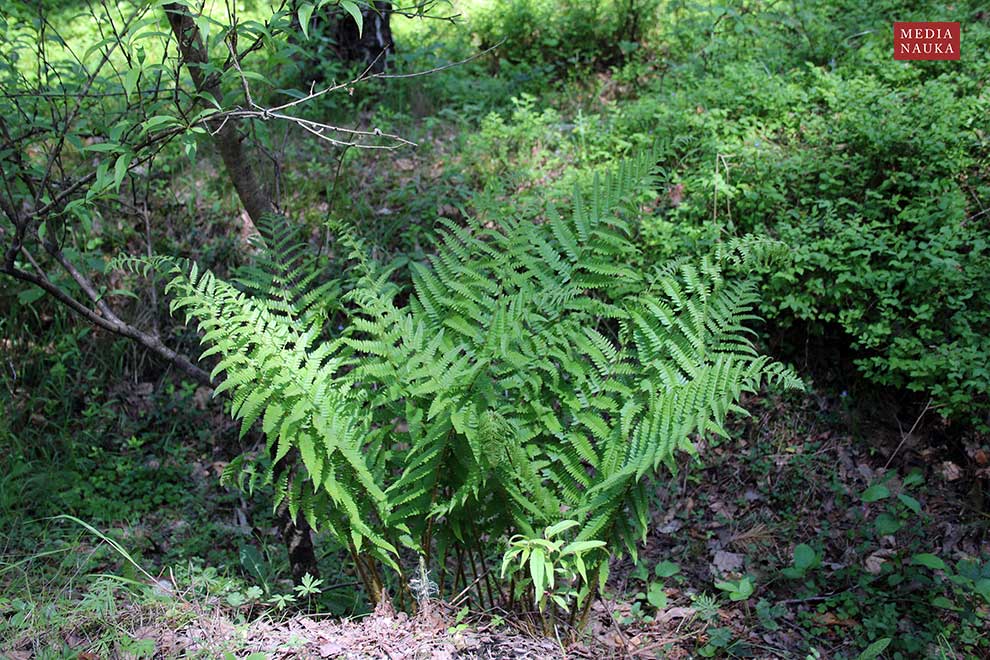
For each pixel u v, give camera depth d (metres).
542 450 2.95
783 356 4.94
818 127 5.53
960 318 4.36
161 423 5.13
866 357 4.73
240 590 3.11
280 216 3.13
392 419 2.98
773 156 5.34
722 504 4.46
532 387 2.90
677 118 5.75
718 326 3.01
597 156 5.79
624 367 2.89
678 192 5.34
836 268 4.61
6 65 3.67
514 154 6.10
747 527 4.29
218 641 2.62
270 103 6.41
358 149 6.16
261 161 5.89
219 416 5.16
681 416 2.58
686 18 7.33
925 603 3.53
